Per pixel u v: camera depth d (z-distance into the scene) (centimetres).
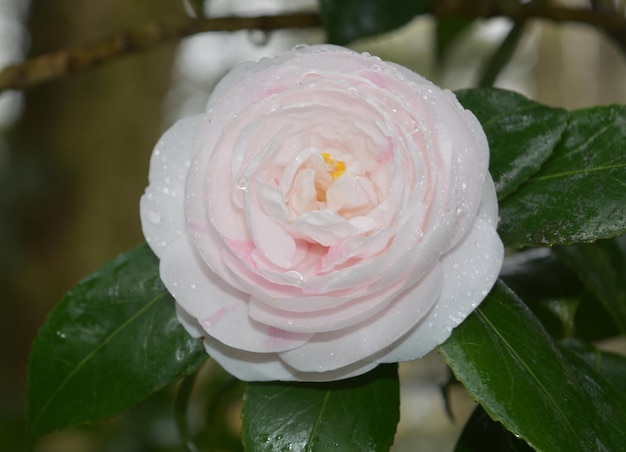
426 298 29
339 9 44
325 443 31
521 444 33
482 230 30
